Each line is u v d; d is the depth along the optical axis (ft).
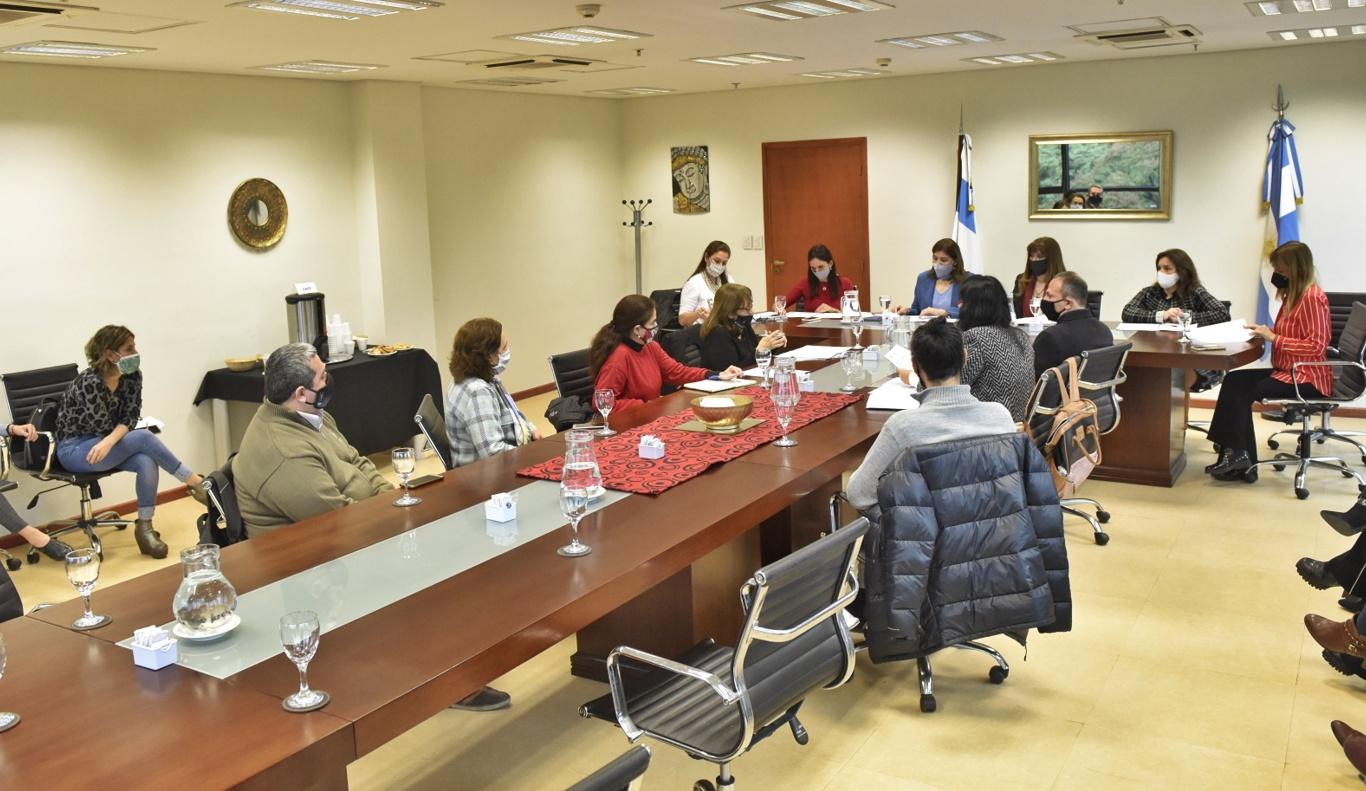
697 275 25.50
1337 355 20.26
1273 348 19.16
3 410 19.08
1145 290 22.16
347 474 11.67
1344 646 11.27
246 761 6.08
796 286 26.43
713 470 11.59
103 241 20.36
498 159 29.19
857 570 11.19
